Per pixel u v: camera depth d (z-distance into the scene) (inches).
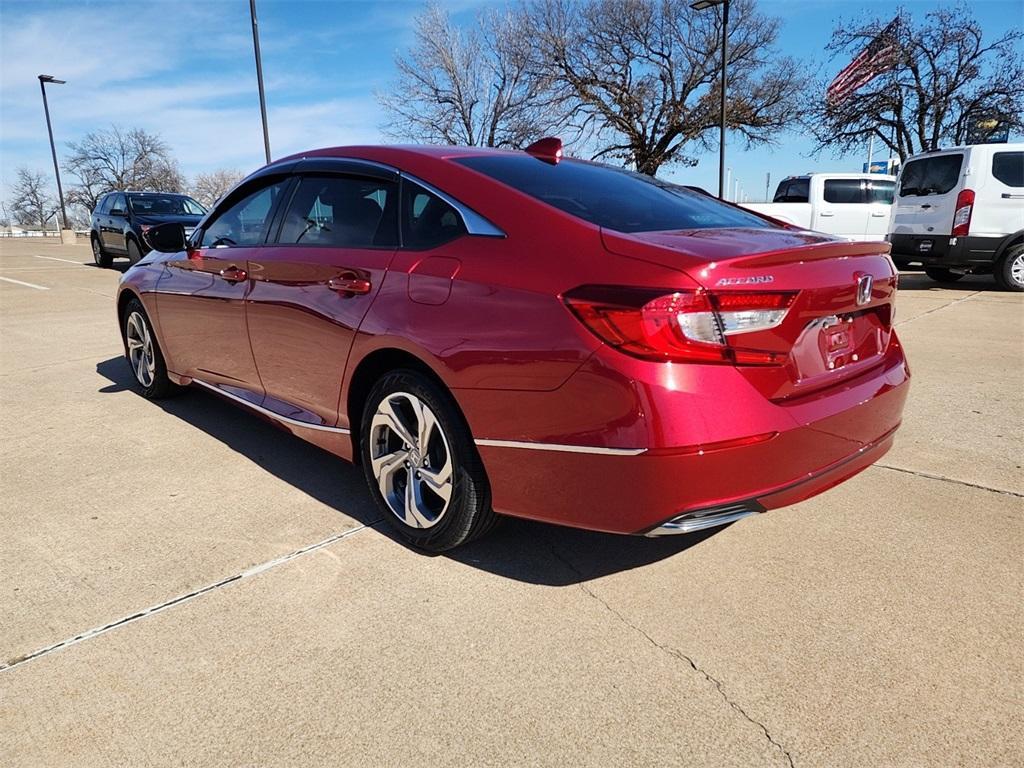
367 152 124.1
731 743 73.2
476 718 76.7
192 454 151.6
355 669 84.2
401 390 106.0
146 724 76.0
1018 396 189.6
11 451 153.6
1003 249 396.5
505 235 97.0
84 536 115.4
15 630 91.3
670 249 84.7
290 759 71.6
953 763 70.4
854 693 79.7
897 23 868.6
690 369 81.0
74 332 294.8
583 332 84.0
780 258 86.3
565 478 88.0
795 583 101.0
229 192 155.9
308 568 105.7
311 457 149.9
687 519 84.4
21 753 72.1
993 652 86.0
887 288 106.4
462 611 95.1
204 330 155.3
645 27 1140.5
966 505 124.4
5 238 1457.9
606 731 74.9
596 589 100.0
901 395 108.9
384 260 109.5
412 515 108.7
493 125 1205.7
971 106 852.0
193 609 95.7
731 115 1146.7
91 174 2475.4
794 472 88.7
